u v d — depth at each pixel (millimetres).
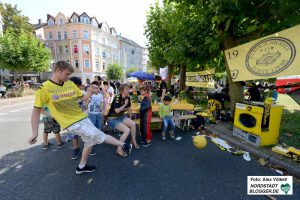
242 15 3984
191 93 12859
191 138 4902
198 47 5824
